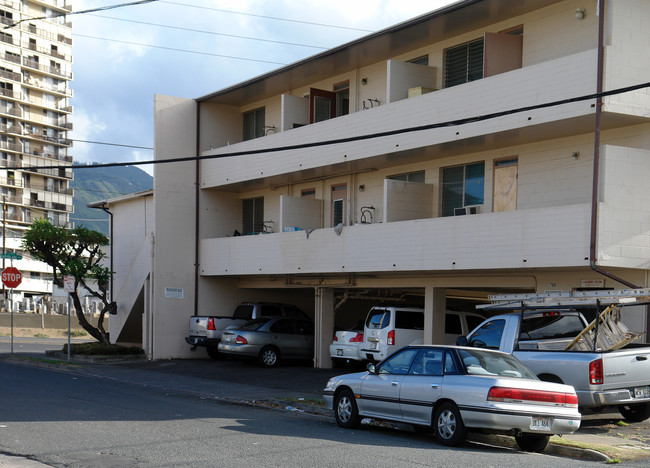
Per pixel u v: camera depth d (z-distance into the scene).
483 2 19.08
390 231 20.48
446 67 22.20
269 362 24.77
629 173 16.05
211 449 10.48
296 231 23.78
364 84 24.91
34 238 28.06
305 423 13.84
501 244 17.61
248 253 25.92
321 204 26.02
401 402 12.23
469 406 11.07
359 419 13.23
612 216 15.79
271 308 26.70
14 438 11.12
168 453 10.14
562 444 11.54
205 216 28.72
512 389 10.92
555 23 19.14
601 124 17.11
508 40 19.80
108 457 9.85
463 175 21.44
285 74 25.80
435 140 19.72
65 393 17.12
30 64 101.19
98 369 24.58
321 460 9.74
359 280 23.53
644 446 11.82
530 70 17.53
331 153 23.08
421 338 21.03
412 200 21.70
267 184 27.45
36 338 45.62
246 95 28.27
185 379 21.98
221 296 28.69
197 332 26.50
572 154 18.44
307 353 25.48
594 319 14.02
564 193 18.61
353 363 23.77
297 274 24.44
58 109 105.38
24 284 90.19
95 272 29.31
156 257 27.48
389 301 27.52
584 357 13.04
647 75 16.44
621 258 15.81
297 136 24.47
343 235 21.97
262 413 15.49
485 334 14.91
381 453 10.45
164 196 27.80
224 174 27.53
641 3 16.48
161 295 27.47
